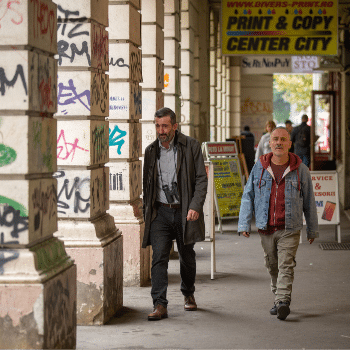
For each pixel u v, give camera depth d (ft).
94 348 39.06
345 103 129.90
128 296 54.49
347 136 127.65
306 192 45.55
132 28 59.67
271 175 44.93
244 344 39.68
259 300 51.80
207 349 38.70
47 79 35.73
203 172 46.01
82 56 46.16
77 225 46.01
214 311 48.29
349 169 127.13
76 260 45.27
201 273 63.26
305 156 155.02
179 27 95.50
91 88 46.34
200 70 144.05
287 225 44.47
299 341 40.29
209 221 59.98
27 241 33.19
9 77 32.91
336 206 82.33
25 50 32.89
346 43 131.75
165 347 39.19
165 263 46.62
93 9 46.80
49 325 33.45
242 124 305.73
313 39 127.54
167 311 48.29
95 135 47.37
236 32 128.16
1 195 33.17
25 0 32.76
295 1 127.24
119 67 58.44
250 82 304.50
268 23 127.85
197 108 139.74
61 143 46.21
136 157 62.13
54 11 37.22
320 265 67.05
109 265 46.80
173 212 45.98
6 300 32.78
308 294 53.78
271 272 47.34
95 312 45.03
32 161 33.55
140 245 58.18
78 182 46.14
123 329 43.70
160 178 46.26
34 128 33.78
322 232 92.58
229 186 97.50
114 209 58.59
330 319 45.75
